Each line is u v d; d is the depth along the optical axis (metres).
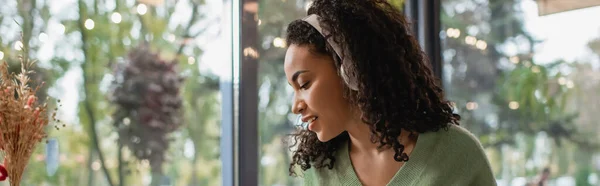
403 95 1.29
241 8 2.46
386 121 1.29
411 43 1.33
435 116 1.34
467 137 1.38
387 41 1.28
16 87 1.68
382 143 1.29
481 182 1.37
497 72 3.06
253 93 2.49
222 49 2.48
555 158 3.05
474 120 3.04
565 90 3.03
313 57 1.29
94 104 2.27
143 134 2.35
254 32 2.49
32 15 2.16
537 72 3.03
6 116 1.60
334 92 1.30
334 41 1.25
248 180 2.49
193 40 2.44
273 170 2.54
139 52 2.36
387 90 1.28
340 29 1.25
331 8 1.28
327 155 1.42
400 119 1.29
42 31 2.18
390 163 1.36
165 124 2.39
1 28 2.10
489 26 3.06
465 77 3.04
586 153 3.04
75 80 2.23
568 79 3.03
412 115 1.30
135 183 2.34
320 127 1.32
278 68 2.55
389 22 1.31
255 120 2.50
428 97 1.35
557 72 3.02
